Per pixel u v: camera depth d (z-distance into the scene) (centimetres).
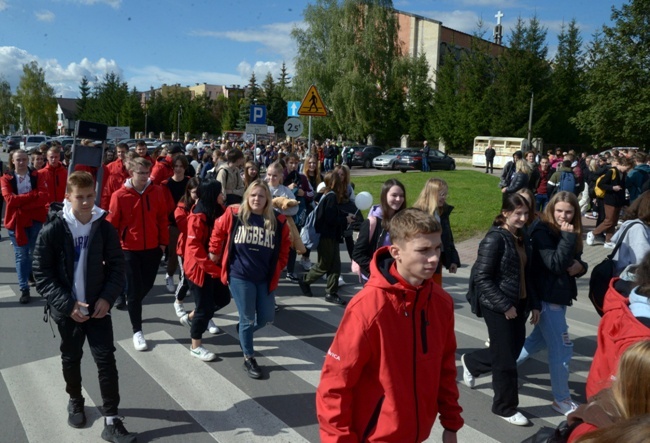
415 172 3125
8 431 385
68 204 372
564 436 180
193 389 458
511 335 401
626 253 418
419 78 4744
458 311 704
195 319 517
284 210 611
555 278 411
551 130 4153
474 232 1244
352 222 704
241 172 827
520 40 4184
